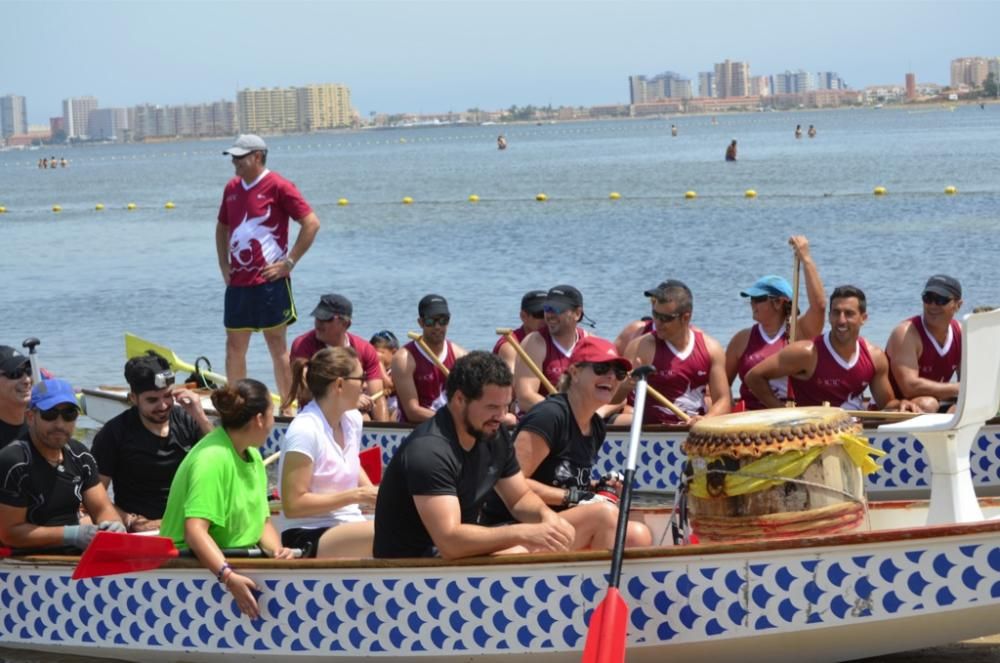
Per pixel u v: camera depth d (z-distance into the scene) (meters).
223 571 8.57
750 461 8.08
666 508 9.93
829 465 8.14
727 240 38.69
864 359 12.72
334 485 9.22
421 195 67.44
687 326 12.86
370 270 35.19
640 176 75.75
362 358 14.67
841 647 8.06
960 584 7.76
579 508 8.77
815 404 12.83
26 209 71.62
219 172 119.62
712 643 8.01
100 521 9.63
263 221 15.68
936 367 13.12
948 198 49.25
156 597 9.03
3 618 9.73
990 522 7.63
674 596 8.00
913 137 122.38
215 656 8.91
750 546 7.80
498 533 7.97
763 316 13.27
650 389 12.50
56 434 9.18
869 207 47.06
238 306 15.91
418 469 7.96
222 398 8.75
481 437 8.07
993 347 8.41
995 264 30.36
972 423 8.54
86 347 24.52
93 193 88.88
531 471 8.99
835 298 12.53
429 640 8.34
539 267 34.16
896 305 25.50
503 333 12.53
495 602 8.17
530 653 8.18
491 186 73.25
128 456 10.12
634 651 8.12
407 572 8.26
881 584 7.79
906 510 9.66
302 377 9.63
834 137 135.12
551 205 55.81
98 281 35.28
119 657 9.34
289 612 8.61
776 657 8.10
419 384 14.12
